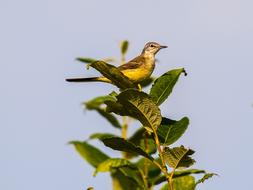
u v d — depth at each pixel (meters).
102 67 10.05
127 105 9.19
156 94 9.68
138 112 9.27
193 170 10.02
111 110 9.38
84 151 16.48
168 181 9.08
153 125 9.30
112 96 10.35
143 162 14.98
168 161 9.09
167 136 9.59
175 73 9.60
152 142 11.41
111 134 16.88
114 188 15.26
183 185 9.83
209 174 9.28
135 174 14.00
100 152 16.62
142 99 9.07
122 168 13.86
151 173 14.66
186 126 9.55
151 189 12.73
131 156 16.67
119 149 9.34
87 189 10.05
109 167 13.31
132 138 16.19
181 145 8.81
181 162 9.05
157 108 9.19
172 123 9.59
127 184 15.16
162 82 9.66
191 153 8.88
